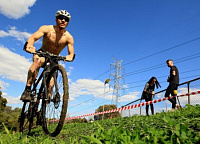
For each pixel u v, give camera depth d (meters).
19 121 3.74
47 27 3.78
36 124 3.52
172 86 6.24
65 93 2.87
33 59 3.69
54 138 3.13
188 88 6.49
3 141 2.38
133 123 3.24
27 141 2.50
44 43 3.97
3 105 35.66
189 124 2.42
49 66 3.39
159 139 1.43
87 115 8.48
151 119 3.50
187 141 1.38
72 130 4.15
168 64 6.52
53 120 3.14
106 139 1.56
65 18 3.77
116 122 4.09
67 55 3.78
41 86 3.48
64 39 3.94
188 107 4.73
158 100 6.74
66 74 3.02
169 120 1.59
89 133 3.46
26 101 3.52
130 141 1.46
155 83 7.46
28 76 3.63
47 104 3.38
